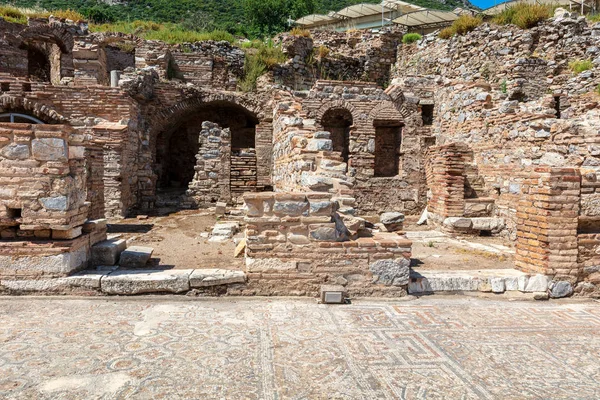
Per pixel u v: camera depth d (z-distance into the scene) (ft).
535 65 51.19
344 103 50.39
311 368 12.15
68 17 69.21
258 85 63.93
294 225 18.57
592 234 20.13
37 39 63.72
